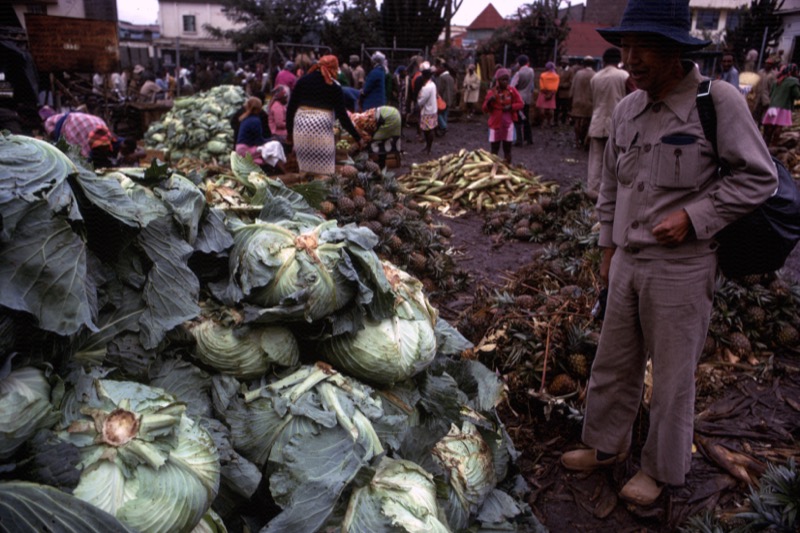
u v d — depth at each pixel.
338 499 1.89
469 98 21.69
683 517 2.99
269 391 2.12
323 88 6.59
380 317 2.35
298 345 2.41
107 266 2.00
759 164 2.39
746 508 3.01
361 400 2.15
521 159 13.05
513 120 10.80
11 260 1.58
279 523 1.78
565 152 14.02
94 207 1.90
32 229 1.63
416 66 17.98
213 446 1.81
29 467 1.50
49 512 1.41
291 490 1.87
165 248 2.10
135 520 1.53
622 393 3.05
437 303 5.44
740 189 2.44
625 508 3.08
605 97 8.25
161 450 1.66
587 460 3.32
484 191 9.38
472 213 9.11
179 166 7.11
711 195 2.51
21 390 1.55
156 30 54.47
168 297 2.06
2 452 1.46
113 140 6.75
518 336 3.94
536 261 5.94
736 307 4.54
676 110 2.54
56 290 1.63
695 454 3.45
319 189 3.57
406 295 2.61
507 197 9.28
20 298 1.56
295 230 2.52
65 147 2.08
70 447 1.55
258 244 2.27
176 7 41.94
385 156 10.86
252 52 32.59
